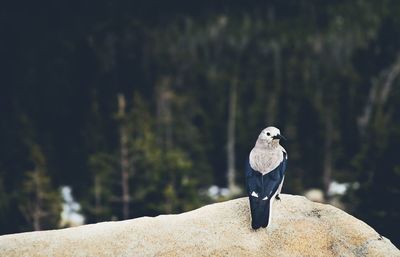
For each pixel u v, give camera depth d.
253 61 100.00
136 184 48.09
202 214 12.80
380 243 12.31
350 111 75.75
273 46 102.88
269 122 70.56
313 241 12.35
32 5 118.50
